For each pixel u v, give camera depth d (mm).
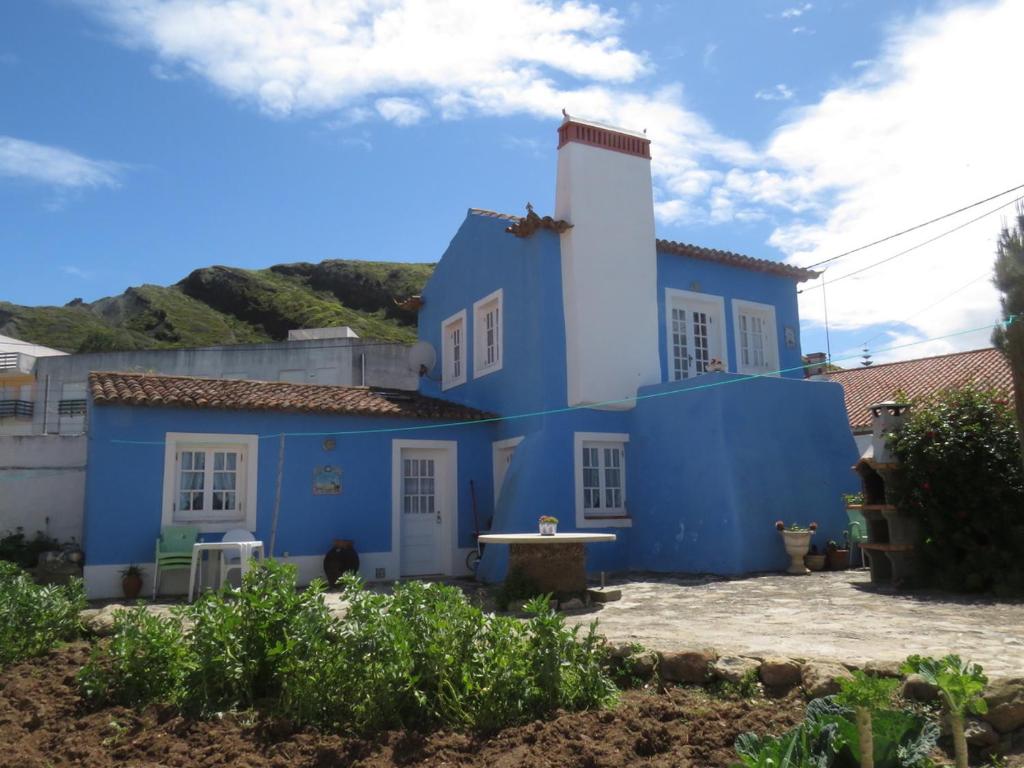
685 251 16875
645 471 15047
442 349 18922
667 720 5391
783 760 3955
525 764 4766
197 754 5113
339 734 5387
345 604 10633
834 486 14664
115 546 12430
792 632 7527
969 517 10414
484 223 17484
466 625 5875
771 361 18016
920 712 4922
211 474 13430
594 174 15844
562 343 15219
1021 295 7848
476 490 15891
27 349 42250
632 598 10680
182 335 68500
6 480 17781
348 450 14547
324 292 82312
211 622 6180
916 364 25797
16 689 6359
